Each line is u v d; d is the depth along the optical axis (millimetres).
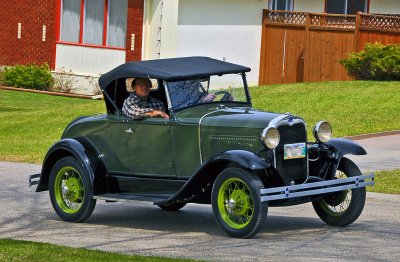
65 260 12547
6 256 12844
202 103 16312
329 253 13539
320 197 15422
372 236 15023
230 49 41750
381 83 34812
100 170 16625
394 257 13266
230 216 14945
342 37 39594
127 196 16281
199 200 15742
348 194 17109
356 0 44375
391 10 44688
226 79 16812
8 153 27641
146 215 17750
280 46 41500
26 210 18281
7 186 21516
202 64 16875
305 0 44062
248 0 41812
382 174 21969
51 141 29734
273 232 15477
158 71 16156
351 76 37844
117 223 16797
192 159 15680
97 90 42094
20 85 43312
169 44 40531
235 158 14352
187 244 14461
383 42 38688
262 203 14320
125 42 41625
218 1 41344
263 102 33188
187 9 40781
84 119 17172
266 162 14336
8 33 44906
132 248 14156
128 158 16453
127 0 41562
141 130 16219
